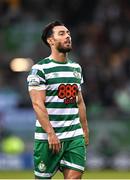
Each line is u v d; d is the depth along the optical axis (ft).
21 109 150.92
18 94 167.43
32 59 180.96
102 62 181.37
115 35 191.52
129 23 195.00
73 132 64.03
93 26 195.11
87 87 171.12
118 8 198.18
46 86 63.82
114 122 146.30
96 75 174.40
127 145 145.69
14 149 146.10
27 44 184.96
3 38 186.19
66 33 64.49
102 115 147.84
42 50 182.29
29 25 189.26
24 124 148.56
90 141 145.69
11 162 146.51
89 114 148.36
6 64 178.91
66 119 63.93
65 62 64.75
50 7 200.95
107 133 145.89
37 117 63.21
